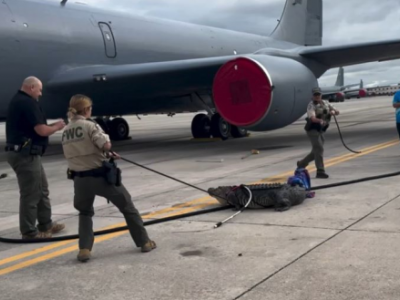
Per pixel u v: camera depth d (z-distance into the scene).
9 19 11.13
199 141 15.72
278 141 14.35
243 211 5.79
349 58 13.59
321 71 14.13
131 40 14.00
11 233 5.48
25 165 4.94
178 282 3.70
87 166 4.25
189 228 5.18
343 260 3.92
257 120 10.85
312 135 7.51
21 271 4.18
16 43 11.19
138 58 14.19
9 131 4.95
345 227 4.83
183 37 15.86
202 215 5.71
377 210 5.41
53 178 9.29
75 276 3.98
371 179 7.22
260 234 4.79
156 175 8.99
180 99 15.23
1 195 7.78
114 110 14.63
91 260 4.36
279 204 5.65
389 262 3.81
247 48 18.64
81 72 12.34
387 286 3.37
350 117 24.84
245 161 10.18
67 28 12.37
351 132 15.33
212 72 12.05
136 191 7.50
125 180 8.63
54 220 5.95
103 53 13.20
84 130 4.23
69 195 7.54
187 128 24.09
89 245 4.36
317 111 7.47
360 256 3.98
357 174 7.76
